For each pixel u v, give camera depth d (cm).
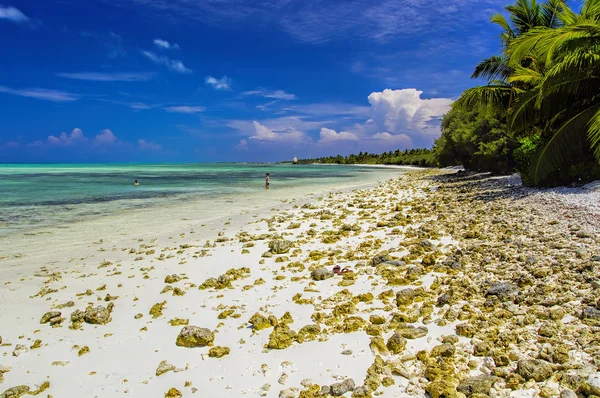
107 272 1020
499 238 1059
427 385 450
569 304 596
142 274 988
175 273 986
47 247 1329
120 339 637
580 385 399
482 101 2672
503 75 2759
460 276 804
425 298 707
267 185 3725
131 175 7294
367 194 2862
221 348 575
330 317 666
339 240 1248
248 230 1541
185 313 728
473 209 1630
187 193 3328
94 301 816
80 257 1191
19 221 1848
